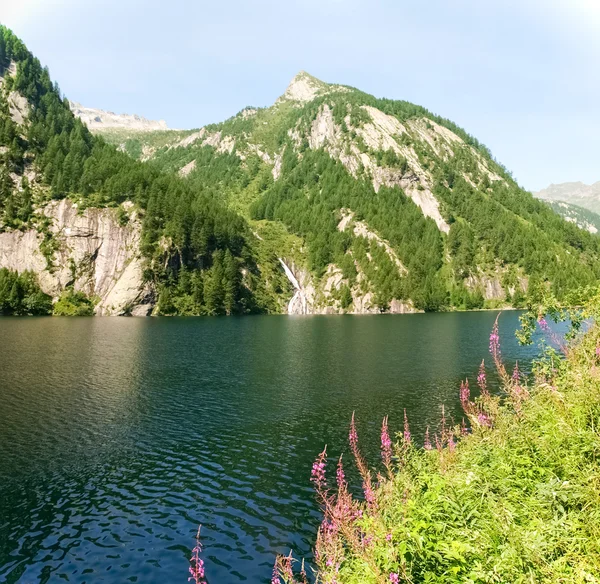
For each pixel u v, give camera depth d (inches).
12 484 904.9
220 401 1540.4
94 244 6456.7
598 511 271.9
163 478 931.3
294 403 1517.0
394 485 478.6
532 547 241.9
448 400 1535.4
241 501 827.4
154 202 6742.1
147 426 1273.4
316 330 4116.6
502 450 414.6
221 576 602.2
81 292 6200.8
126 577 608.4
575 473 318.3
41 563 643.5
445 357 2482.8
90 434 1206.3
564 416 397.7
